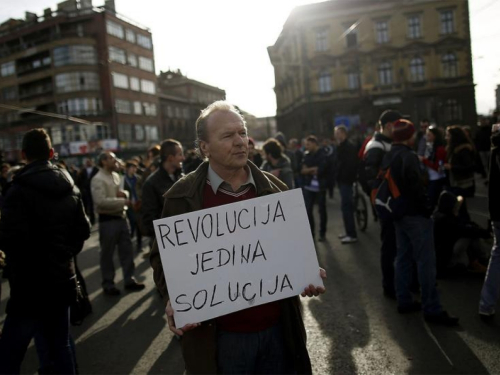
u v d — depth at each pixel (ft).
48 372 9.87
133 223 30.25
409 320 12.69
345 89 135.03
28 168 8.81
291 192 6.45
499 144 11.49
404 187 12.36
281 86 178.81
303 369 6.53
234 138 6.29
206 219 6.16
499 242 12.03
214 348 6.10
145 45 180.24
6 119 169.78
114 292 17.78
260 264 6.25
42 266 8.48
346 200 23.57
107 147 149.18
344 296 15.30
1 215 8.39
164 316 14.92
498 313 12.67
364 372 9.98
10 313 8.50
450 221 16.20
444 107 133.39
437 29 131.23
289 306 6.58
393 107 134.82
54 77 155.02
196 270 6.06
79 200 9.52
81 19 156.35
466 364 9.92
